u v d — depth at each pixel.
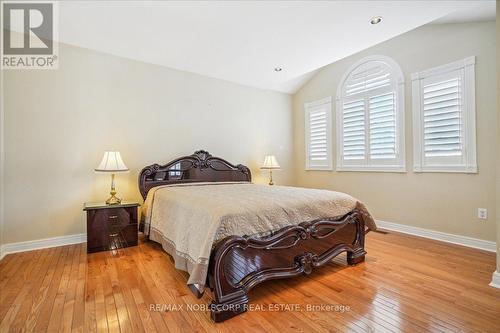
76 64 3.21
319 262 2.23
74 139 3.19
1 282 2.14
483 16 2.69
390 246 2.99
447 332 1.49
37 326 1.56
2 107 2.78
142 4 2.44
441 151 3.13
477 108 2.84
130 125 3.56
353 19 2.58
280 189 3.09
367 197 3.98
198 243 1.88
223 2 2.37
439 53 3.13
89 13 2.59
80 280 2.18
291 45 3.16
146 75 3.69
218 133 4.36
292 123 5.29
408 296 1.89
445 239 3.12
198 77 4.15
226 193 2.70
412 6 2.35
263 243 1.90
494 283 2.02
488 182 2.78
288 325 1.59
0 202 2.72
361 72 4.02
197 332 1.52
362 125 4.01
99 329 1.54
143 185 3.49
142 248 3.05
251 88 4.77
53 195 3.07
